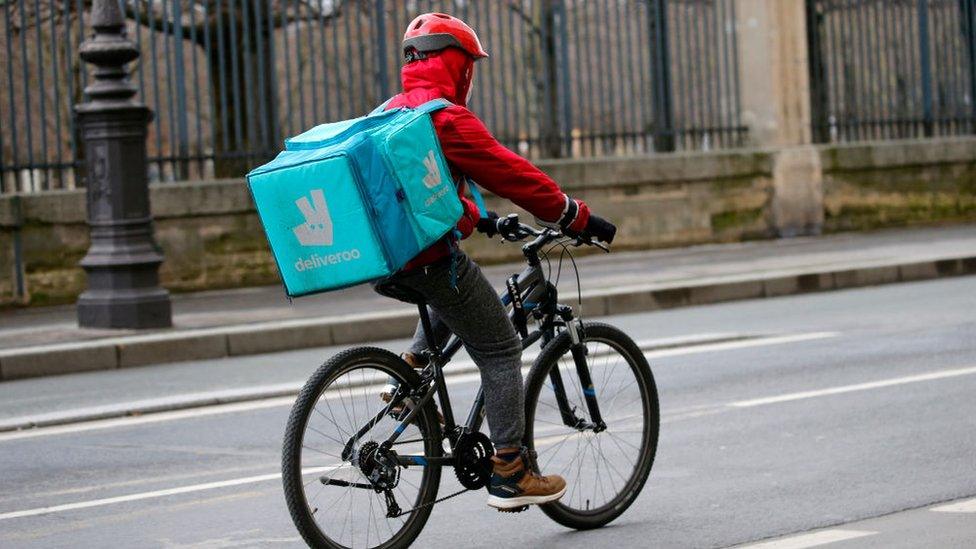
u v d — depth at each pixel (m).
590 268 20.59
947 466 8.42
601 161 22.52
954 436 9.24
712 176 23.52
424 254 6.41
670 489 8.20
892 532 7.00
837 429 9.65
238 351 15.12
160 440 10.38
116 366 14.51
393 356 6.70
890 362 12.38
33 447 10.29
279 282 20.41
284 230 6.26
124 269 15.55
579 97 22.73
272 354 15.20
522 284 7.10
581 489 7.38
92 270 15.69
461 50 6.66
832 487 8.05
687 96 23.75
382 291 6.57
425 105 6.39
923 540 6.82
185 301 18.80
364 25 23.64
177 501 8.35
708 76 23.94
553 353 7.21
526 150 23.30
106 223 15.62
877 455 8.81
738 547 6.86
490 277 20.22
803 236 24.31
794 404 10.64
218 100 23.02
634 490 7.56
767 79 24.22
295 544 7.27
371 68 21.23
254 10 21.58
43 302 18.88
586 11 22.91
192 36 19.67
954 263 19.97
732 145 24.39
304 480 6.37
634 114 23.16
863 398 10.73
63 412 11.70
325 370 6.43
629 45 22.97
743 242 23.88
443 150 6.45
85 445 10.29
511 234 6.82
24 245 18.73
